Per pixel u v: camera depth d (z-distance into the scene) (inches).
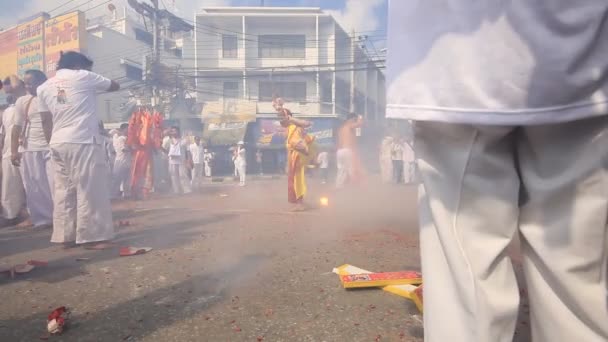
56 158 139.0
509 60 35.5
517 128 38.5
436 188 39.1
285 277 103.4
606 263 36.9
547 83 34.8
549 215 36.9
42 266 118.9
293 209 233.0
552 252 36.5
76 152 135.6
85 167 137.7
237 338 70.6
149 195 348.2
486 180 37.6
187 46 1026.1
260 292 92.9
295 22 1008.9
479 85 36.5
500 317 37.0
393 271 107.3
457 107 37.3
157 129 327.0
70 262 123.0
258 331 73.2
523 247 39.9
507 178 37.9
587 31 34.0
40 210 188.2
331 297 88.9
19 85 195.5
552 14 34.4
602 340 36.1
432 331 39.1
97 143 141.1
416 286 92.0
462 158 37.8
